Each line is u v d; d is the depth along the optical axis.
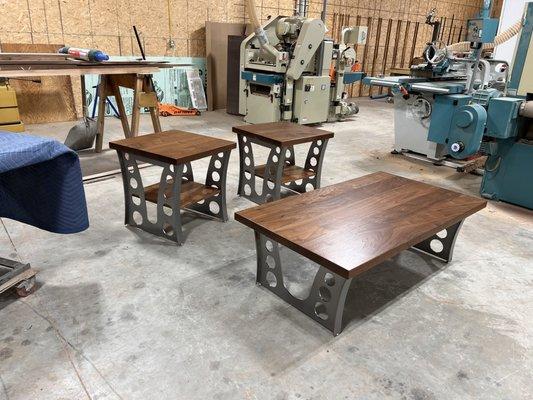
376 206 1.88
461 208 1.88
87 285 1.91
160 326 1.66
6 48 4.69
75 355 1.50
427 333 1.69
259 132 2.84
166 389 1.37
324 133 2.87
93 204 2.81
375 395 1.38
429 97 3.85
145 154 2.22
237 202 2.96
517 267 2.23
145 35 5.80
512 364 1.54
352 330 1.69
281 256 2.26
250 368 1.47
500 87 3.64
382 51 8.54
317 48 5.12
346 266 1.36
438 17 9.13
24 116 5.02
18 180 1.50
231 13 6.55
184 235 2.44
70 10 5.08
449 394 1.39
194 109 6.09
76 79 5.28
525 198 3.01
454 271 2.18
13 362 1.45
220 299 1.85
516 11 4.00
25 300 1.79
